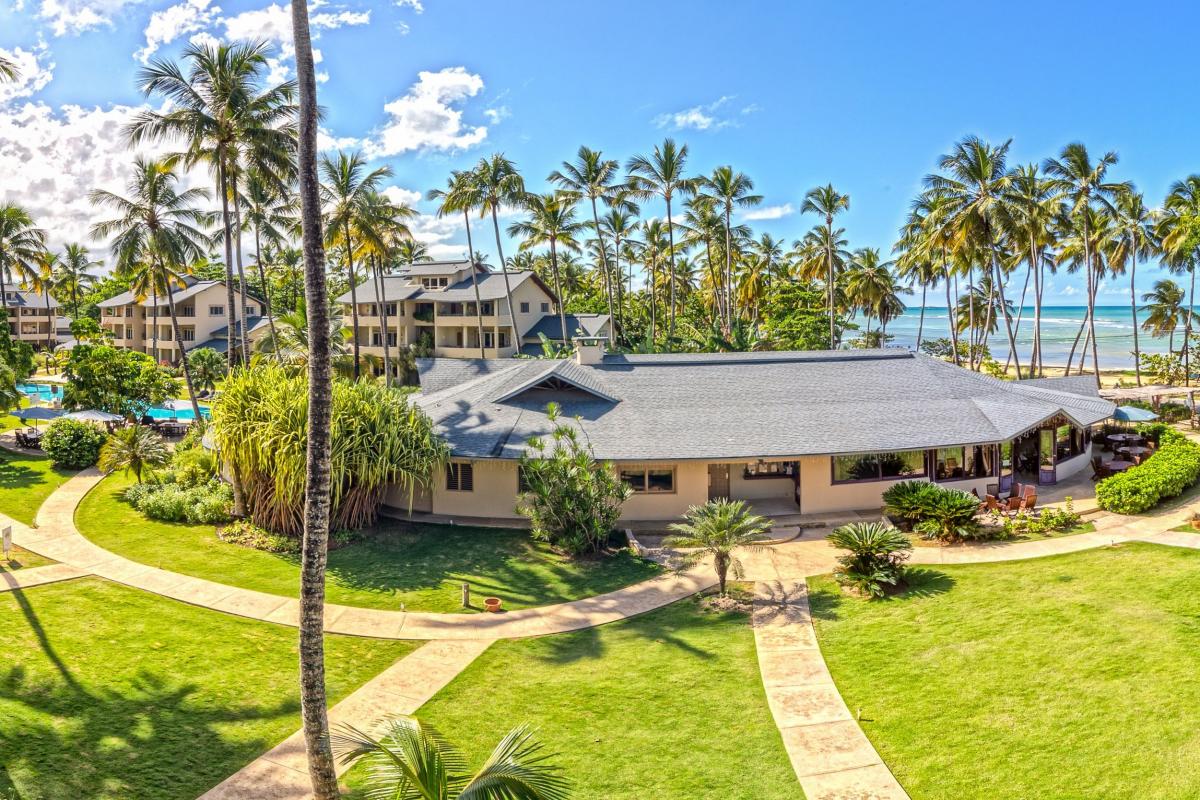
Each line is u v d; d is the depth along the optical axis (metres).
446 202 57.75
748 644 17.34
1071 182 54.16
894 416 28.80
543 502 23.89
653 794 11.87
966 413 29.27
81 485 32.44
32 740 12.81
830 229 64.19
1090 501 27.55
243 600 20.03
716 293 85.00
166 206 40.97
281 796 11.78
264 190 44.97
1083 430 33.09
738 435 27.33
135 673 15.52
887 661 15.99
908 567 21.34
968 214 47.84
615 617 19.36
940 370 33.03
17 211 64.31
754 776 12.30
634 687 15.46
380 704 14.78
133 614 18.67
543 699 15.02
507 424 28.30
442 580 21.95
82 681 15.00
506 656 17.11
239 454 25.23
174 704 14.39
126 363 44.09
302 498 24.52
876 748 12.96
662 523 27.39
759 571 22.28
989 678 14.81
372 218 48.53
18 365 40.81
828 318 69.44
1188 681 13.92
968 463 28.95
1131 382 78.75
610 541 25.45
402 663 16.70
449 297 66.75
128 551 23.73
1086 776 11.66
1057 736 12.73
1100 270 65.94
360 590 21.11
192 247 42.34
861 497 27.84
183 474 31.33
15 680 14.81
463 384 33.88
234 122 35.47
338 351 50.00
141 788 11.81
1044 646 15.88
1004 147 47.69
